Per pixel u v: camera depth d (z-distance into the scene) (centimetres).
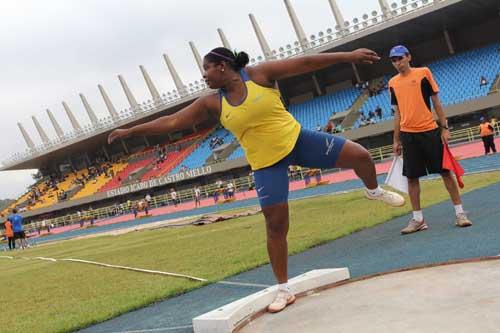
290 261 641
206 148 4638
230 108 384
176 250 1003
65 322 491
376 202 1209
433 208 855
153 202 4350
